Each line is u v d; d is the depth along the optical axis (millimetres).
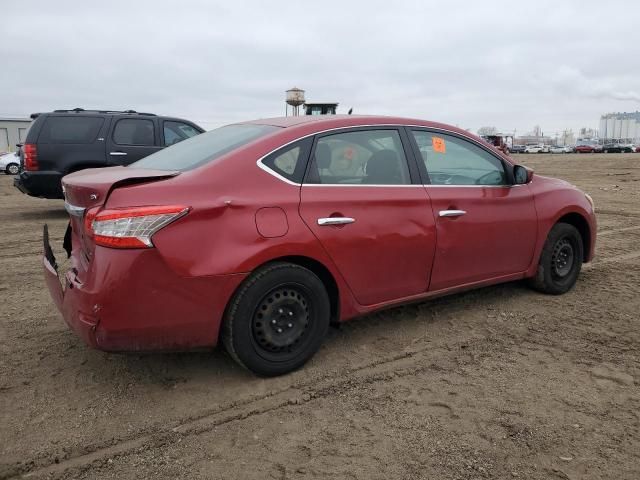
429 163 4199
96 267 2984
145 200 2998
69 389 3365
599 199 14039
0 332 4266
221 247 3137
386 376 3543
